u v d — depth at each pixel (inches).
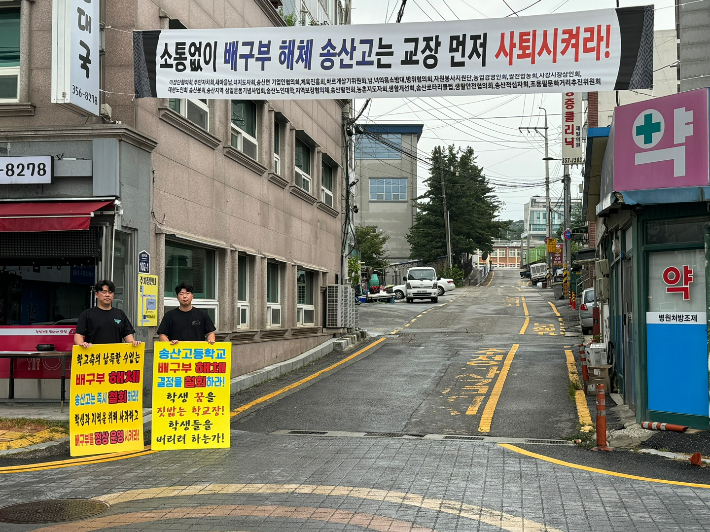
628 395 460.4
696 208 382.9
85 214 422.3
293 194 794.2
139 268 462.3
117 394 353.1
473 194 3203.7
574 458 333.4
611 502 254.5
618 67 402.9
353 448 350.6
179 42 438.9
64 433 374.6
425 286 1836.9
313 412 465.7
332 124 963.3
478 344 885.2
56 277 459.2
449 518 233.3
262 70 433.7
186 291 374.3
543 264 2842.0
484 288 2650.1
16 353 434.6
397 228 3107.8
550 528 223.8
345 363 740.0
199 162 554.6
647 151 395.9
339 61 426.9
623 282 482.9
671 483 284.0
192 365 360.5
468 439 384.8
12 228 423.8
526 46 410.9
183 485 278.4
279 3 774.5
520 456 335.3
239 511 240.2
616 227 496.7
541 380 587.2
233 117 641.6
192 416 357.7
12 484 283.6
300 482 280.7
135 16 464.4
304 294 866.1
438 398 516.4
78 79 408.8
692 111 376.5
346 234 1019.9
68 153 447.8
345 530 219.8
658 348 400.8
